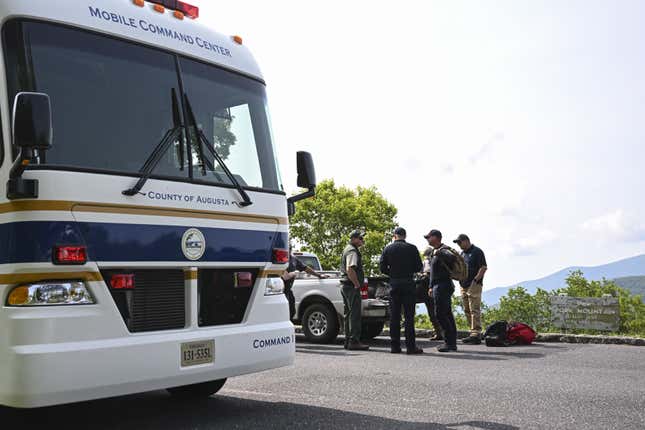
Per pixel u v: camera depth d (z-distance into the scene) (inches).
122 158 195.0
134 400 261.3
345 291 474.3
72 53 192.4
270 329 230.1
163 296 200.1
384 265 443.8
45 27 188.2
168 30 222.1
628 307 567.8
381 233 1646.2
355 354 435.2
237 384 300.5
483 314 601.6
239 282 223.5
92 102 192.9
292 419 225.6
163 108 211.5
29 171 173.9
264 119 250.1
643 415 232.8
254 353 222.7
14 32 182.4
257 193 233.1
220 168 222.2
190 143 214.8
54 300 175.0
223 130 229.3
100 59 198.7
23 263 171.8
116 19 206.7
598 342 497.0
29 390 167.0
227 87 236.5
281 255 240.1
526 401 257.8
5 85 179.8
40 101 166.4
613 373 335.3
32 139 164.4
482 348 469.1
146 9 219.6
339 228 1660.9
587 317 542.0
